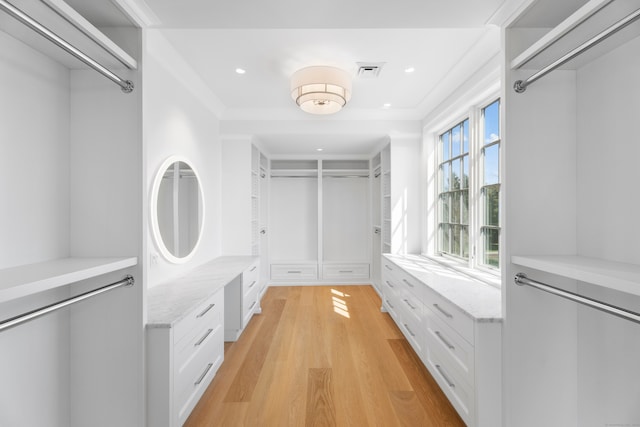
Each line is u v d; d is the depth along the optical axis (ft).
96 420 5.16
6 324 3.00
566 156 5.34
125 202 5.15
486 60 8.07
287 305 13.85
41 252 4.58
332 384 7.45
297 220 18.61
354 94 11.04
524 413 5.29
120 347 5.14
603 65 4.82
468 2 5.01
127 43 5.17
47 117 4.69
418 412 6.43
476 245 9.26
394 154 13.05
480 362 5.37
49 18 3.75
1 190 4.00
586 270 3.97
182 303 6.34
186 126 9.55
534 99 5.33
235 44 7.72
